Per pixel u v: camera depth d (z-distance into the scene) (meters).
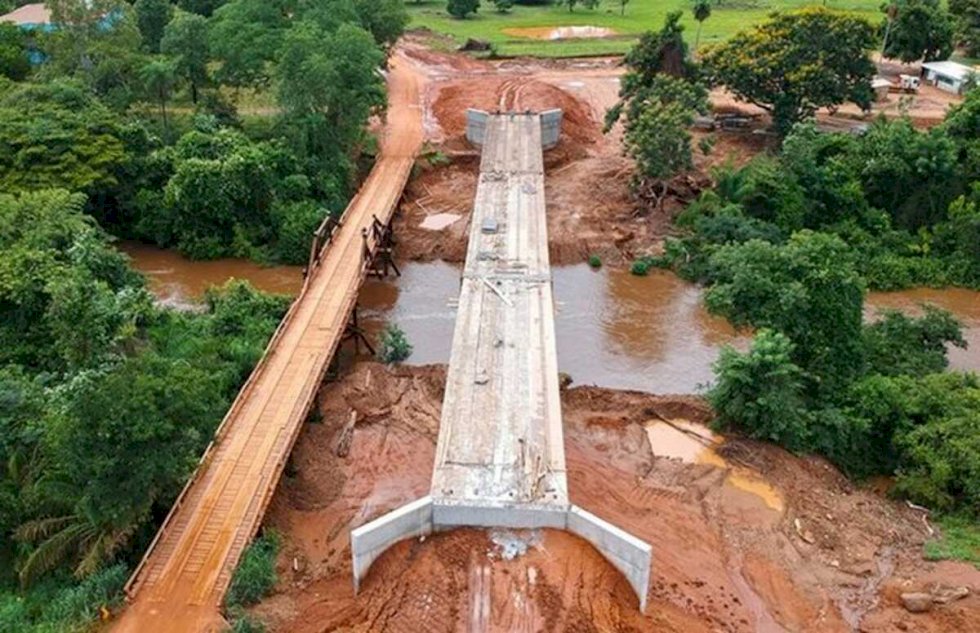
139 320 40.53
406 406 38.22
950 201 55.91
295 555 28.78
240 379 38.28
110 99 61.16
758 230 52.47
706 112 59.66
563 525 26.69
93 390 26.36
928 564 29.44
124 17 64.69
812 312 37.31
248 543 27.22
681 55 63.34
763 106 66.62
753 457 34.78
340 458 34.59
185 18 66.56
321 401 37.84
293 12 67.56
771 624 26.84
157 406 26.67
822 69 61.12
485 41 93.56
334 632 24.36
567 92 77.31
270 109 70.31
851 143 58.59
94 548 26.09
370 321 46.91
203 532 27.58
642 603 25.59
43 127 50.94
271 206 54.09
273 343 38.06
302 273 51.88
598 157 66.44
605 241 54.62
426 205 59.69
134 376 26.98
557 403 31.47
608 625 24.41
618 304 49.00
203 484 29.59
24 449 29.27
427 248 53.97
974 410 33.66
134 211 54.12
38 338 37.91
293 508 31.45
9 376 32.84
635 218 57.22
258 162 53.41
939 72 78.12
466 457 28.59
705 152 59.25
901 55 81.38
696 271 51.25
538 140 61.75
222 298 45.22
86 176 49.97
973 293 51.69
